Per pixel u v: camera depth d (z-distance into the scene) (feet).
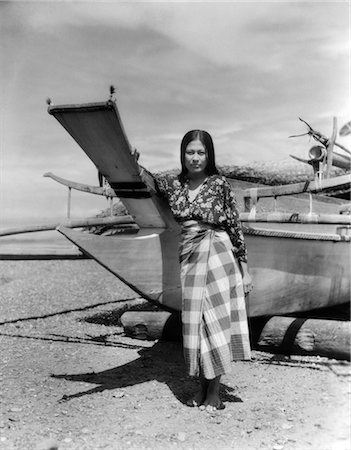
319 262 15.90
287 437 9.25
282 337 13.76
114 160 11.05
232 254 10.69
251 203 14.75
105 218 16.79
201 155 10.60
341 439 9.19
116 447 8.91
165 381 11.99
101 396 11.06
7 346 14.61
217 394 10.54
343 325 13.39
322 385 11.66
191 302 10.30
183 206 10.61
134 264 12.41
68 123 10.50
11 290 22.66
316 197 23.29
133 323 15.43
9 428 9.52
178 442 9.10
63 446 8.91
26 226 17.39
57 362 13.24
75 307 19.86
